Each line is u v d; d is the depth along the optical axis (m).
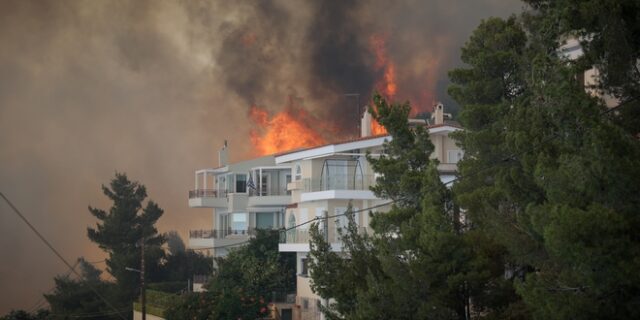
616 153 34.22
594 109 36.25
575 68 38.28
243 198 132.50
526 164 40.88
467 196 50.88
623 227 33.31
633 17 38.78
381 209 93.12
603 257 33.12
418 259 50.12
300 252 100.88
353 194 92.81
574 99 36.22
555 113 37.38
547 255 41.16
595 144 34.28
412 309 50.28
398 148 59.97
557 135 40.97
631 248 33.25
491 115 57.88
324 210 94.62
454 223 55.38
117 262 131.38
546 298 35.91
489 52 60.44
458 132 61.06
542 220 36.50
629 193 34.25
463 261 49.41
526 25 58.78
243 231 131.88
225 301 93.12
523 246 41.75
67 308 131.00
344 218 94.06
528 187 41.62
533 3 52.34
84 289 132.75
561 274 36.72
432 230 49.16
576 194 35.84
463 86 62.06
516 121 45.38
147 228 139.62
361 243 58.16
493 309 49.84
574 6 39.25
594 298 34.84
